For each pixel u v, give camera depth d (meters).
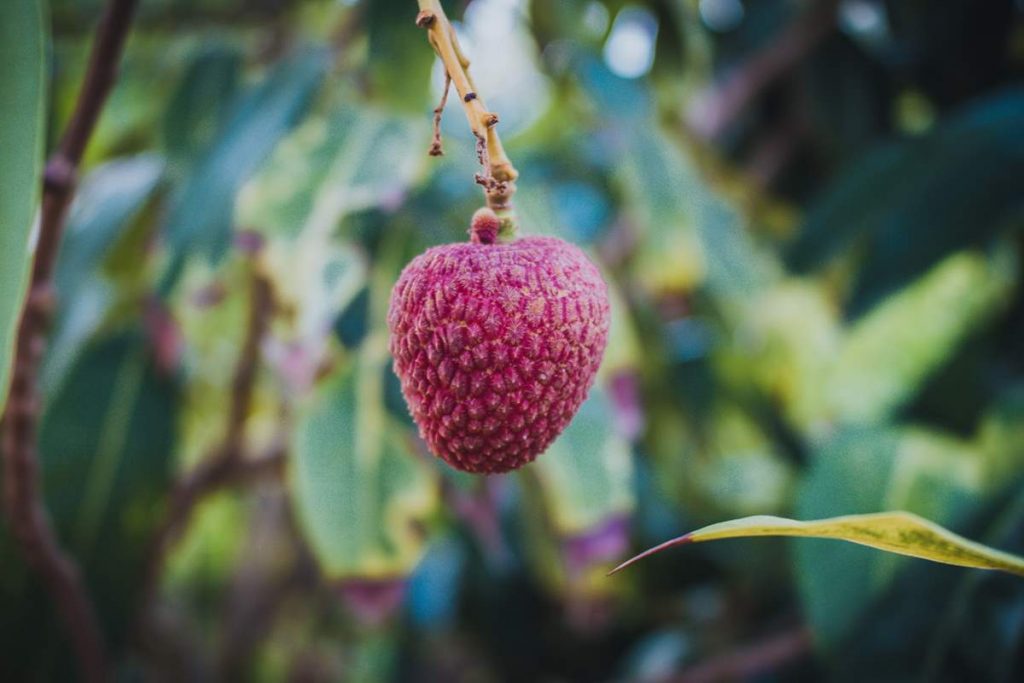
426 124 0.32
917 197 0.35
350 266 0.30
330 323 0.29
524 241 0.22
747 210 0.46
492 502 0.33
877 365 0.39
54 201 0.25
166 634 0.45
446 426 0.22
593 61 0.37
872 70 0.44
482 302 0.21
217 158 0.30
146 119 0.38
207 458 0.37
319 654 0.51
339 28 0.36
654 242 0.34
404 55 0.31
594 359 0.22
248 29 0.38
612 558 0.30
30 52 0.19
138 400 0.31
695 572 0.49
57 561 0.27
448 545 0.47
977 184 0.35
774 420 0.44
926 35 0.43
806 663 0.42
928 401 0.38
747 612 0.46
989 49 0.42
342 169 0.30
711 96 0.47
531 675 0.49
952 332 0.39
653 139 0.35
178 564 0.46
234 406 0.34
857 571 0.29
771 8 0.47
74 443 0.31
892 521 0.18
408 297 0.22
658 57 0.41
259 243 0.29
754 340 0.39
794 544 0.30
